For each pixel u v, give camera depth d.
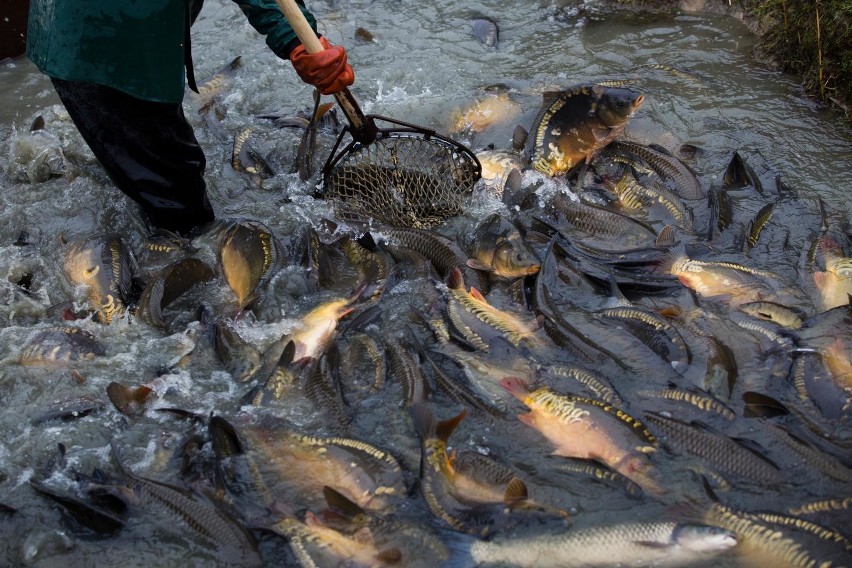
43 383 2.44
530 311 2.55
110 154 2.67
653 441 2.21
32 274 2.75
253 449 2.25
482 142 3.19
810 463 2.17
